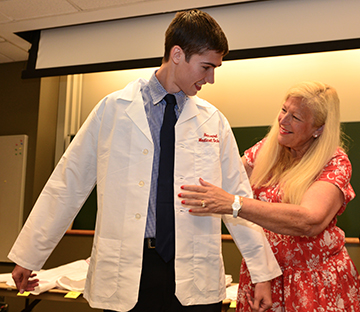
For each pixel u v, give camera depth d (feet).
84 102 12.51
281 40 8.69
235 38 8.97
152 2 8.69
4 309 8.82
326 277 4.42
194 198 3.72
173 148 4.08
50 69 10.15
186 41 3.79
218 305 4.04
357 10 8.38
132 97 4.17
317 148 4.76
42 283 6.57
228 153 4.51
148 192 3.85
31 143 11.34
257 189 5.27
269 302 4.14
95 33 9.96
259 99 10.91
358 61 10.33
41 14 9.29
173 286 3.84
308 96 4.73
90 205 11.10
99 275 3.79
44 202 4.20
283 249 4.66
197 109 4.30
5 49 11.10
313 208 4.12
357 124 9.73
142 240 3.74
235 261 9.72
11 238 10.97
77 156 4.21
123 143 3.99
